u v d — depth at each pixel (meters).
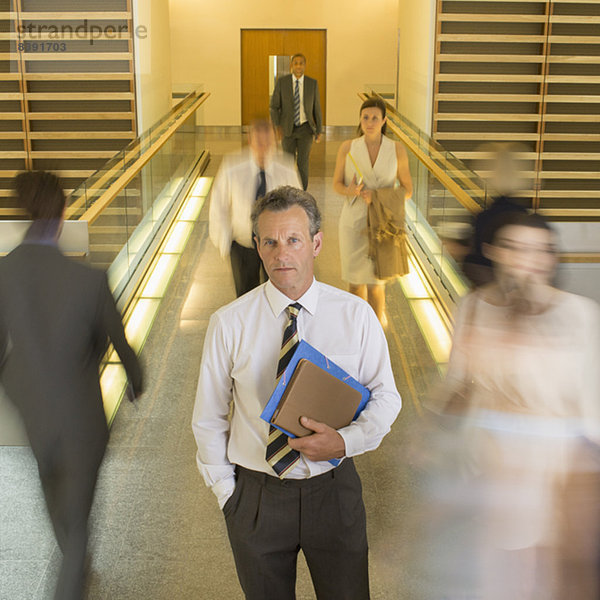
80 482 2.61
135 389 2.84
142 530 3.30
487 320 1.97
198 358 5.03
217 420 2.18
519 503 2.04
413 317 5.58
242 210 4.51
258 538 2.13
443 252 5.41
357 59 16.22
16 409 2.56
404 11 9.55
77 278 2.54
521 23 8.52
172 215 8.05
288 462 2.05
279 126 9.30
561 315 1.91
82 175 8.88
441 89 8.64
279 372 2.03
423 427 2.42
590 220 8.94
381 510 3.38
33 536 3.22
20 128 8.74
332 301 2.14
